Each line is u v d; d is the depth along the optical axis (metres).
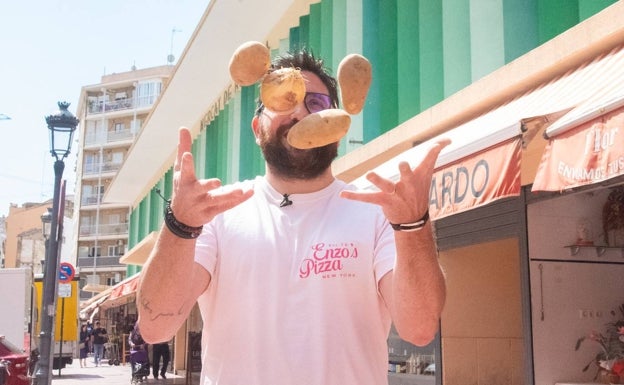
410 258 1.79
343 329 1.94
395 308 1.89
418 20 8.84
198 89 17.52
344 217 2.08
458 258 8.14
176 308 1.87
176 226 1.79
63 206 11.14
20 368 10.80
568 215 6.88
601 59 5.39
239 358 1.96
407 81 8.83
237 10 13.38
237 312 2.00
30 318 15.78
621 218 6.80
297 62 2.25
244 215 2.12
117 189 30.22
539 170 4.21
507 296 8.20
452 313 7.99
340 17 10.41
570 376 6.60
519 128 4.43
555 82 5.80
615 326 6.62
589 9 5.86
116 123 69.81
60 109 11.09
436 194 5.27
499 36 7.07
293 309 1.96
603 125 3.69
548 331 6.64
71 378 19.48
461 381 7.85
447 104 7.38
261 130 2.16
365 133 9.62
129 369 24.92
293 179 2.13
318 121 1.81
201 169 18.92
